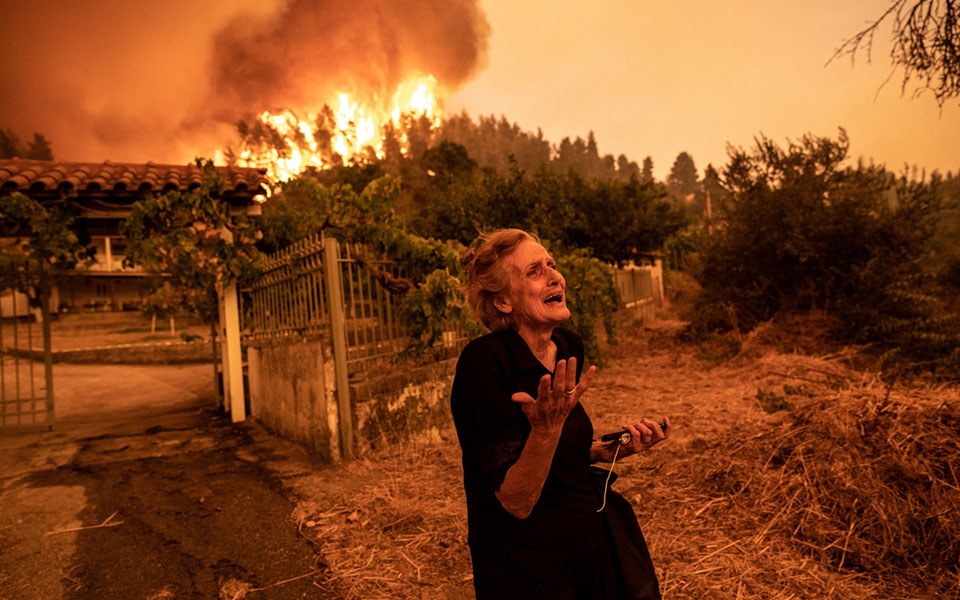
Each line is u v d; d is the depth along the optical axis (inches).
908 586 102.0
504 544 53.9
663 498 143.1
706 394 265.3
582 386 42.5
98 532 148.2
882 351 322.3
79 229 294.4
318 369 205.0
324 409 201.2
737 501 135.6
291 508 159.3
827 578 105.0
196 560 131.0
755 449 150.6
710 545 119.2
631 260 813.2
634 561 60.4
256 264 263.7
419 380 223.3
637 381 315.6
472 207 585.6
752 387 267.4
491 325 61.4
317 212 246.5
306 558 129.3
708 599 100.3
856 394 152.7
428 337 231.8
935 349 304.0
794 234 369.7
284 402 243.9
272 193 309.7
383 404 210.2
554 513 54.7
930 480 117.4
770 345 354.3
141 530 148.9
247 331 298.5
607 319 363.6
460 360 56.4
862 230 357.4
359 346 207.3
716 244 433.1
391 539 135.2
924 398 144.8
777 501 130.4
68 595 117.3
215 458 219.1
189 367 577.0
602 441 66.4
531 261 58.9
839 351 329.7
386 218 240.7
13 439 266.1
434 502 155.2
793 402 208.8
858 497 121.2
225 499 169.8
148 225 267.6
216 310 329.1
